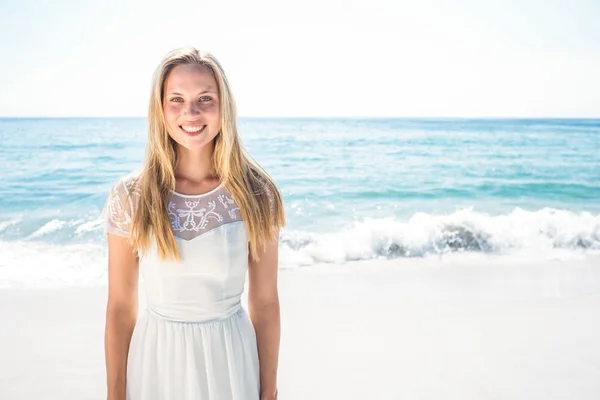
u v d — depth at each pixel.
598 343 4.71
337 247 8.46
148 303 2.00
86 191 14.20
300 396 3.76
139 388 1.95
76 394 3.76
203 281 1.91
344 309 5.52
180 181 1.98
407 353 4.46
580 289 6.40
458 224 9.11
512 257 8.30
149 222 1.86
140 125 31.83
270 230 2.07
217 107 1.90
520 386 3.92
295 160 21.22
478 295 6.09
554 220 9.74
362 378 4.03
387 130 32.25
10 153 20.64
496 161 21.64
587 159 22.25
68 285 6.39
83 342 4.63
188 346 1.91
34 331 4.86
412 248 8.65
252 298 2.12
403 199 14.59
